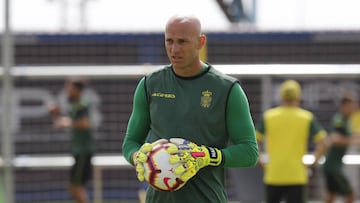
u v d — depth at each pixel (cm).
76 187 3384
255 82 3397
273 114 3017
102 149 3884
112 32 4416
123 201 3675
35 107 3847
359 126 3709
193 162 1473
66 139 3822
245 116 1541
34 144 3838
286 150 3023
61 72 2864
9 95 2795
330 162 3497
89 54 4412
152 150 1484
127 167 3231
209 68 1545
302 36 4388
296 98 3033
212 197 1557
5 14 2753
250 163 1547
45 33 4391
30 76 2838
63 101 3903
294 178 3020
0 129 3644
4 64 2783
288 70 2873
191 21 1491
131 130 1611
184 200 1549
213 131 1535
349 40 4406
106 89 3881
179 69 1522
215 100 1523
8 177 2830
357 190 3550
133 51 4425
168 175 1468
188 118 1526
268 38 4362
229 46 4344
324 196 3588
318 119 3788
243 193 2877
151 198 1585
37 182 3672
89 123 3372
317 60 4381
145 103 1584
